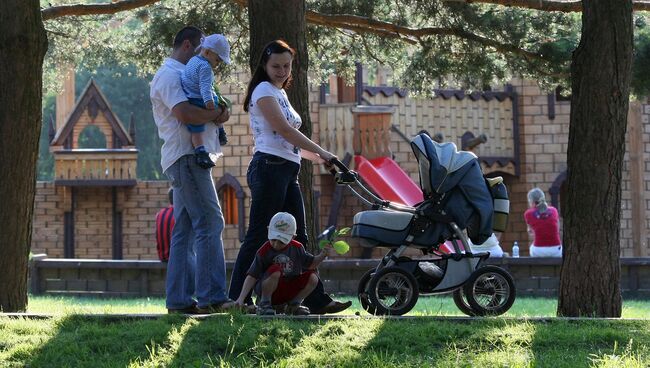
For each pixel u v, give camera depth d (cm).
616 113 2800
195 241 2469
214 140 2469
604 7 2794
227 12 4719
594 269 2788
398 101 8581
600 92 2794
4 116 2944
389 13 4609
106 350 2144
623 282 5744
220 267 2433
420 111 8669
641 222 9112
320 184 8300
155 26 4794
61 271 5922
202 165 2403
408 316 2381
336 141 8056
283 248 2394
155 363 2020
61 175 8856
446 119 8762
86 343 2164
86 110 9075
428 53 4631
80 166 8881
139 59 5016
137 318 2373
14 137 2955
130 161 8894
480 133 8944
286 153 2483
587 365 1961
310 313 2534
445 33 4438
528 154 9138
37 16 2978
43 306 4041
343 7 4612
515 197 9188
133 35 5084
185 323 2272
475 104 8931
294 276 2406
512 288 2498
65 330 2294
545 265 5666
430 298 5066
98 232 9019
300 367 1998
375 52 4906
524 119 9138
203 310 2433
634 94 4556
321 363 2022
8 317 2444
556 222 5812
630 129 9131
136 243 9044
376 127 7906
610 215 2798
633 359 1969
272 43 2492
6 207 2955
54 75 5528
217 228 2445
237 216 8506
